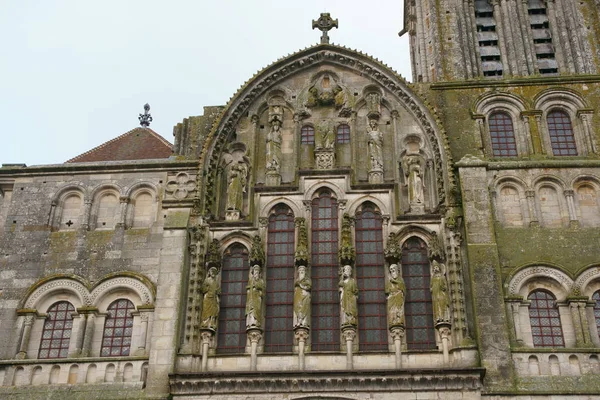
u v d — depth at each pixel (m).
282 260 41.19
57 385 38.50
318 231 41.84
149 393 37.03
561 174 42.69
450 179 41.91
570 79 46.00
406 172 43.19
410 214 41.62
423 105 44.50
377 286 40.16
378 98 45.44
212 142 44.03
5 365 39.09
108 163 44.41
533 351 37.50
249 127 45.22
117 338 40.09
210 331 38.78
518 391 36.19
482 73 51.84
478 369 36.12
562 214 41.81
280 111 45.47
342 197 42.34
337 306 39.75
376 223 41.84
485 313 38.00
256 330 38.50
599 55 50.88
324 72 46.66
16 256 42.22
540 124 44.91
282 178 43.88
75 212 43.75
